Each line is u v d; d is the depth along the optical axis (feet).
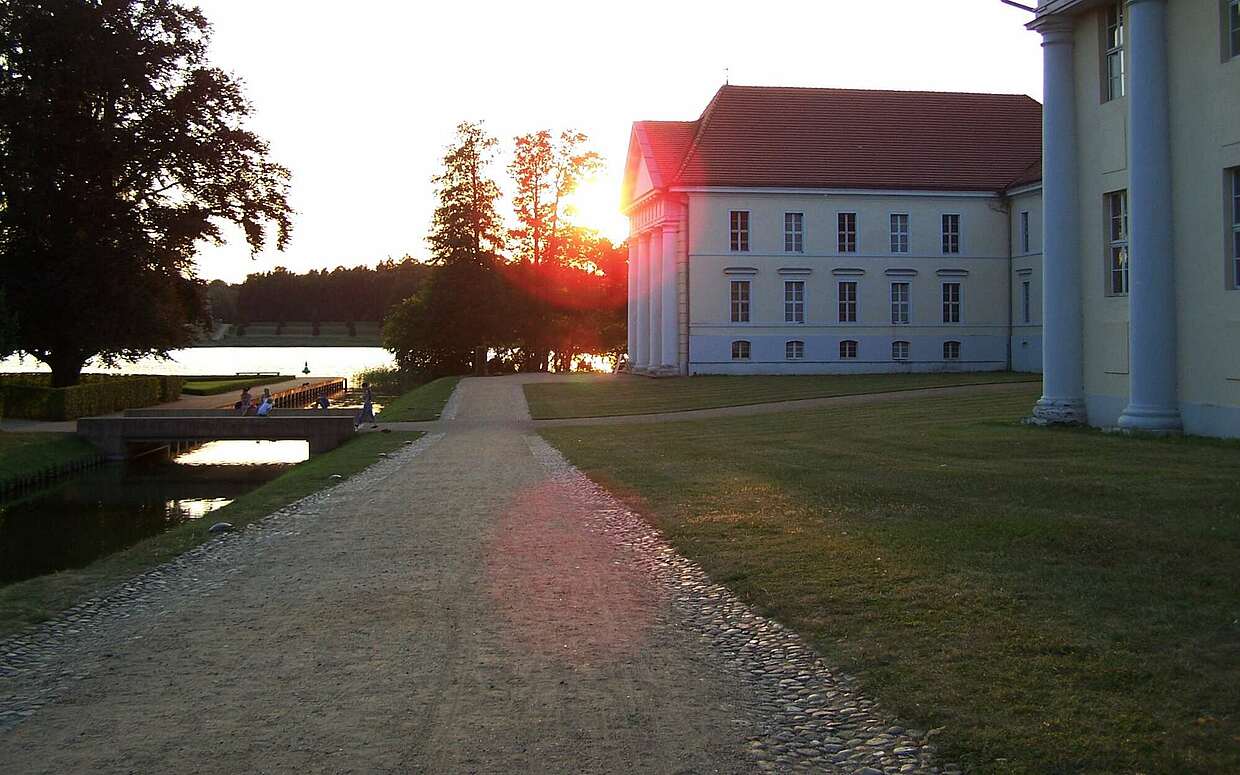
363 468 78.69
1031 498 45.42
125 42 138.41
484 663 26.20
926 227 194.59
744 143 195.00
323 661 26.78
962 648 24.90
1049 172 80.79
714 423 104.53
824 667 24.68
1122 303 75.77
